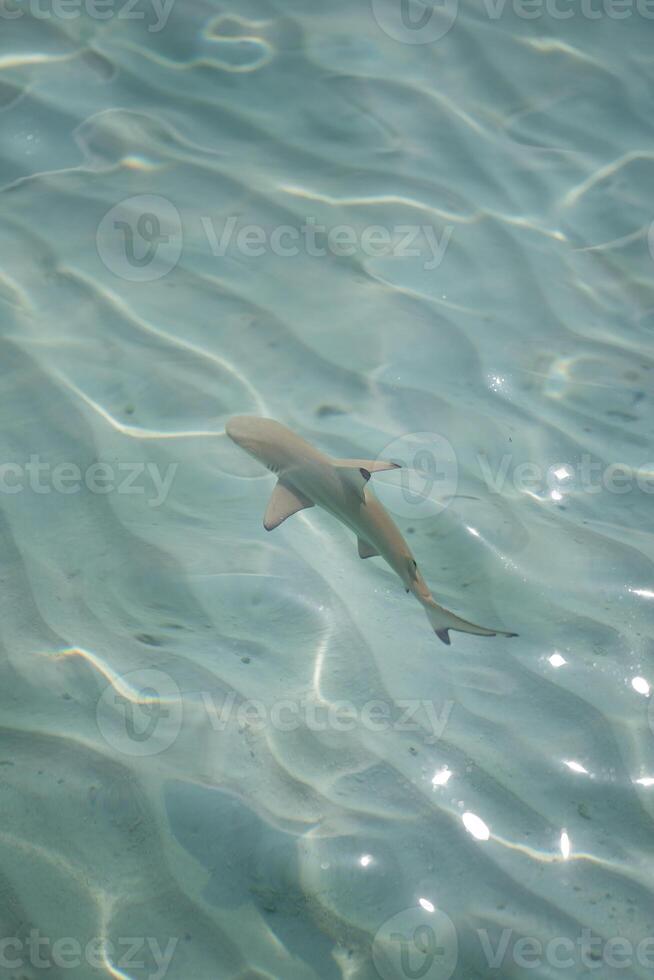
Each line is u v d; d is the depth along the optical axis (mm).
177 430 3357
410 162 4773
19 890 2172
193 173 4551
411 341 3842
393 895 2271
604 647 2834
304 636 2801
